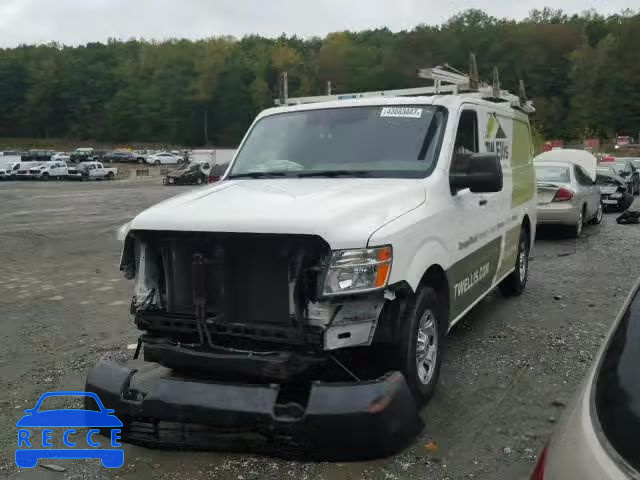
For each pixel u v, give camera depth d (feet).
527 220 24.47
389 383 11.41
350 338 11.54
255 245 11.77
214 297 12.04
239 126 454.40
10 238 50.85
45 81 478.59
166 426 12.70
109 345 19.77
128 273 13.19
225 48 456.04
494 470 11.51
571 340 18.97
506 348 18.30
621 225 49.65
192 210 12.60
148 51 479.82
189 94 451.53
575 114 282.15
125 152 310.65
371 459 11.19
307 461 11.79
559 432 5.91
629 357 5.77
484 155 15.01
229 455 12.30
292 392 12.09
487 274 18.86
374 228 11.66
